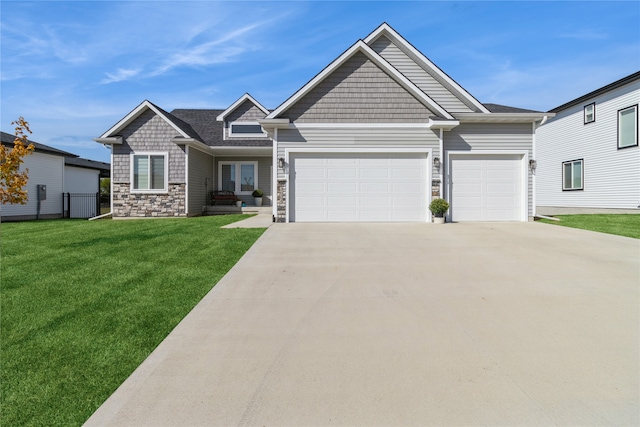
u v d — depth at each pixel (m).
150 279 5.64
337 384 2.86
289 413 2.51
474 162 12.50
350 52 11.90
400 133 12.09
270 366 3.15
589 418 2.43
